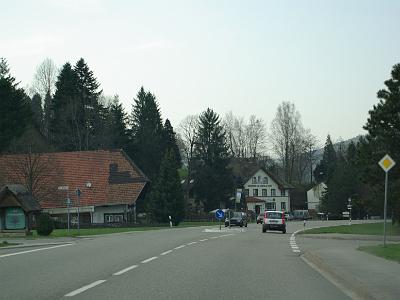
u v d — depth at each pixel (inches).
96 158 2738.7
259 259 731.4
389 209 1660.9
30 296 412.2
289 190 4884.4
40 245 1024.2
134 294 424.8
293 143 4232.3
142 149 3929.6
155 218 2723.9
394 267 575.8
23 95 2763.3
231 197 3826.3
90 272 562.9
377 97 1545.3
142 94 4190.5
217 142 3855.8
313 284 496.1
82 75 3602.4
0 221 1515.7
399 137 1480.1
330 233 1483.8
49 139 3526.1
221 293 434.9
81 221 2546.8
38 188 2358.5
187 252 824.3
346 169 4025.6
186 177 4072.3
